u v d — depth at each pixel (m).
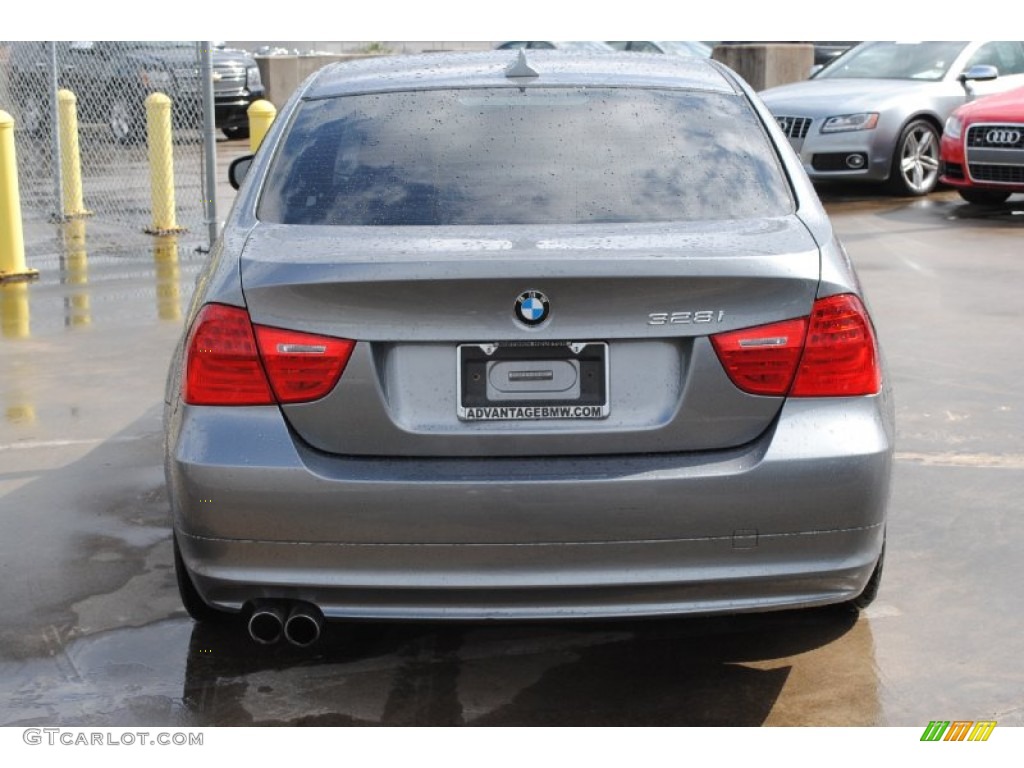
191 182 13.88
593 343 3.00
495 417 3.01
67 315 8.17
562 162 3.50
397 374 3.01
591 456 3.02
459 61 4.17
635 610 3.06
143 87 13.07
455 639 3.74
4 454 5.38
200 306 3.15
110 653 3.65
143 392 6.34
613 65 4.07
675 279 2.96
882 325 7.51
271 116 10.41
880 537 3.16
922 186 13.22
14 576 4.16
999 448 5.34
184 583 3.64
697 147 3.59
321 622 3.11
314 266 3.02
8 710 3.34
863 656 3.58
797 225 3.29
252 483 2.99
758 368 3.01
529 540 2.97
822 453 3.00
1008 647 3.62
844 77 14.02
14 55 12.45
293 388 3.01
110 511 4.74
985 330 7.38
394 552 2.99
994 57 13.66
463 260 2.96
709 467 2.99
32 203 12.54
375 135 3.64
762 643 3.67
